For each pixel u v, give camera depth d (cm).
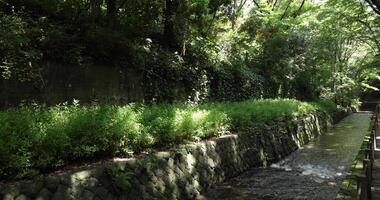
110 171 570
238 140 1059
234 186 902
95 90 955
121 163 599
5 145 456
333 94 3312
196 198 778
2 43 741
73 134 565
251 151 1127
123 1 1061
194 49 1415
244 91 1805
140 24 1140
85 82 926
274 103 1675
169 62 1218
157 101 1182
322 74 2786
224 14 1994
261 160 1180
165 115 822
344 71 3547
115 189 564
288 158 1373
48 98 831
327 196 848
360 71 3659
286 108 1605
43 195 464
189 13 1436
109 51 1005
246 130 1148
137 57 1091
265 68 2177
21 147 471
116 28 1064
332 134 2217
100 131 603
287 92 2478
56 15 995
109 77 1001
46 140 509
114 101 1016
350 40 3173
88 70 934
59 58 862
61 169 538
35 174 476
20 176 465
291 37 2252
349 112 4028
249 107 1316
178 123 809
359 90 4447
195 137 876
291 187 922
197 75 1387
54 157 519
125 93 1059
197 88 1382
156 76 1179
